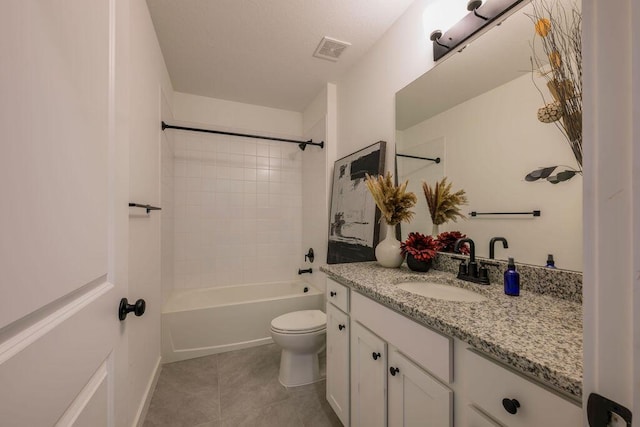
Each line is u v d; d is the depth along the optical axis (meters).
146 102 1.52
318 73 2.31
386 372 0.96
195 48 1.95
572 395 0.44
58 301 0.44
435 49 1.37
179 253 2.66
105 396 0.61
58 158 0.44
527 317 0.71
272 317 2.34
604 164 0.28
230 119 2.87
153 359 1.69
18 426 0.34
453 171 1.29
